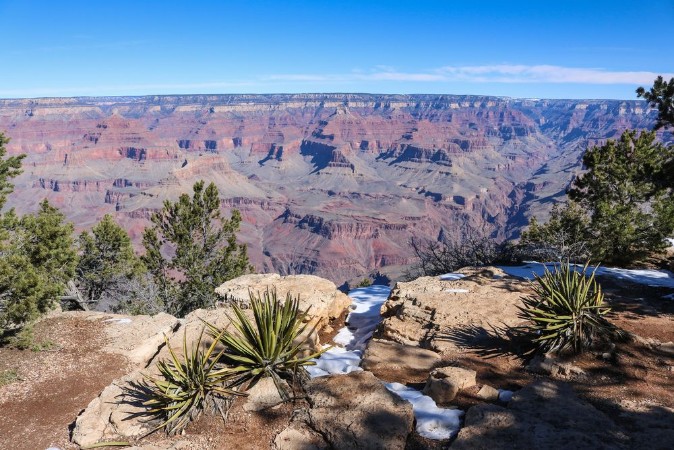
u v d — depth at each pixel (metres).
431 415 6.55
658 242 18.16
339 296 12.48
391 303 11.77
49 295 10.49
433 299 11.06
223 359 8.20
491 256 17.44
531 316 8.83
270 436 6.39
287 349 7.73
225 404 7.05
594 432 5.88
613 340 8.83
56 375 9.22
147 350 10.20
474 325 9.72
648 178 14.10
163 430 6.74
